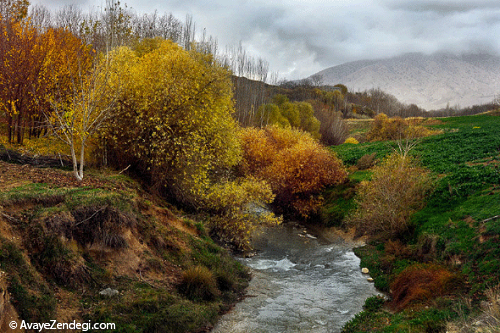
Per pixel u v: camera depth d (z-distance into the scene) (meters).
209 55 18.06
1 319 5.63
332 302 10.88
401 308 9.93
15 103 13.61
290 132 31.30
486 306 8.22
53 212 8.48
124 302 8.11
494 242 10.66
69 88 14.58
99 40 20.25
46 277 7.50
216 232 15.84
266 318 9.62
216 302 10.09
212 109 16.16
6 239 7.15
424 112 144.62
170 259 10.95
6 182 9.85
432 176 17.80
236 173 24.02
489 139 26.16
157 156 14.52
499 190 13.73
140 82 14.69
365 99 145.50
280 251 16.12
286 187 22.56
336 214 20.23
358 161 26.66
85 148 14.73
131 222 10.35
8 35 13.69
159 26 41.44
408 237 14.58
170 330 8.12
